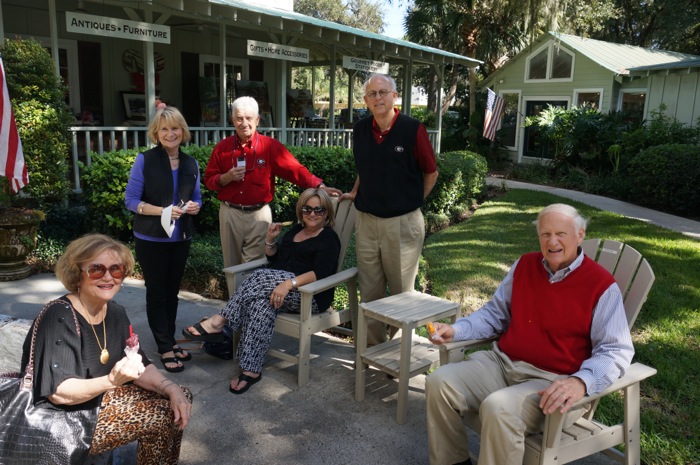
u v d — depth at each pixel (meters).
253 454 2.87
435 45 22.80
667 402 3.38
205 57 12.12
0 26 6.90
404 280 3.70
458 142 21.19
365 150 3.56
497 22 20.52
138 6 7.81
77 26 6.78
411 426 3.16
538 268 2.63
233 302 3.61
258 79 13.48
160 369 3.76
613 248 2.97
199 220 7.47
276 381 3.65
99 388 2.05
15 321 3.35
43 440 2.04
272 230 3.90
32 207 6.78
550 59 19.61
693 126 14.36
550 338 2.54
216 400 3.39
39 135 6.32
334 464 2.81
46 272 5.89
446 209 10.22
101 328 2.26
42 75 6.41
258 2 11.73
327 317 3.71
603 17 21.27
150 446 2.32
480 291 5.56
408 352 3.10
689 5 26.38
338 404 3.38
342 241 4.07
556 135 16.48
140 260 3.66
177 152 3.75
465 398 2.53
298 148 8.64
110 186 6.41
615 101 18.27
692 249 7.31
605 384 2.30
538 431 2.41
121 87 10.75
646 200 12.23
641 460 2.80
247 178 4.11
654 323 4.64
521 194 12.86
